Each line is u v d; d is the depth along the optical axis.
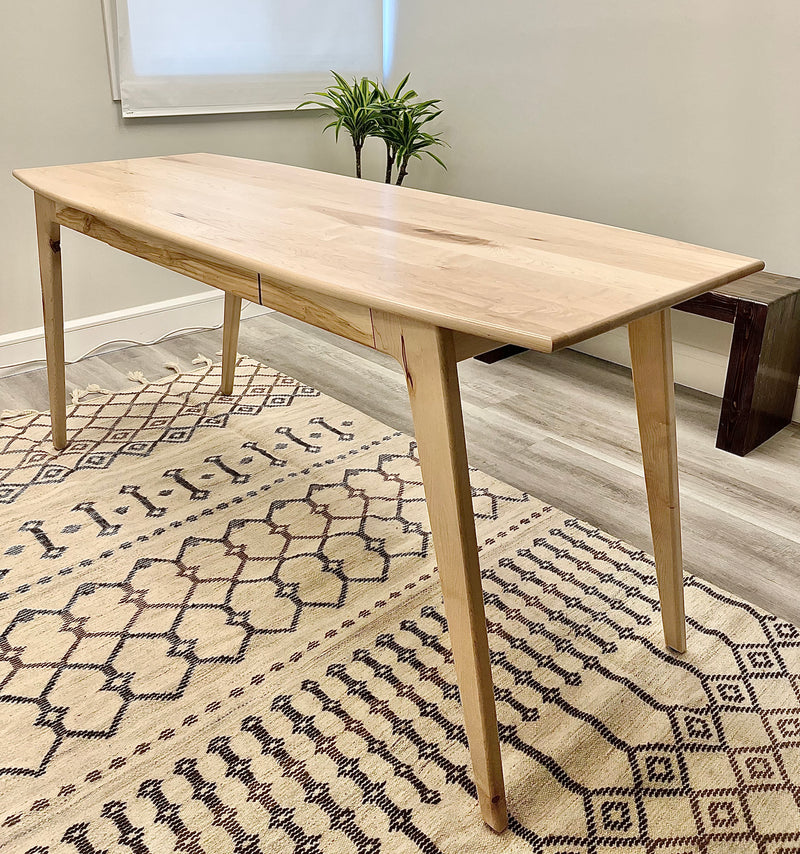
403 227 1.46
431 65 3.41
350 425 2.48
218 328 3.37
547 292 1.07
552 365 3.03
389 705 1.41
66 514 1.99
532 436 2.43
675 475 1.39
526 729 1.36
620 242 1.36
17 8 2.56
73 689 1.44
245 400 2.65
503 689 1.45
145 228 1.45
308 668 1.50
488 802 1.16
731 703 1.42
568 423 2.53
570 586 1.73
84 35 2.72
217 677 1.48
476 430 2.46
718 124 2.49
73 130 2.80
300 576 1.77
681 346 2.82
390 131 3.09
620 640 1.57
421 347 1.04
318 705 1.41
